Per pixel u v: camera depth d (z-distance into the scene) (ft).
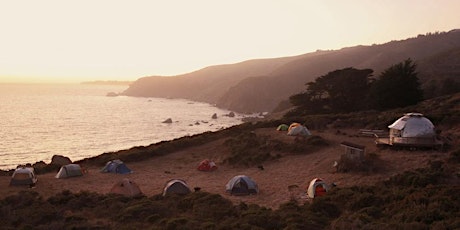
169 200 80.48
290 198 84.74
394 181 83.71
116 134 361.51
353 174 95.71
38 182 105.70
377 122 152.87
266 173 108.47
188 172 117.50
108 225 60.13
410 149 108.88
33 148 279.49
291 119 180.04
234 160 125.29
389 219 55.83
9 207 70.33
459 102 183.32
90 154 257.55
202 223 58.49
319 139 131.64
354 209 66.80
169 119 467.93
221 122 482.69
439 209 57.06
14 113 569.64
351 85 235.81
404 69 218.59
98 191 96.12
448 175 82.48
